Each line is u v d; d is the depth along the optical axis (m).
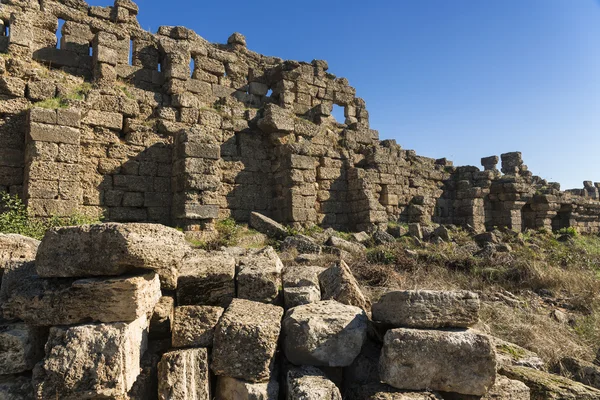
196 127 14.30
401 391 4.01
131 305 3.88
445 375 4.00
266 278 5.23
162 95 14.62
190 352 4.04
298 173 15.30
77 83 13.09
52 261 4.04
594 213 26.00
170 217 13.66
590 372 5.31
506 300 8.15
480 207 21.53
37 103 11.55
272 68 17.72
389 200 18.44
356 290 5.45
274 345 4.07
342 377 4.42
